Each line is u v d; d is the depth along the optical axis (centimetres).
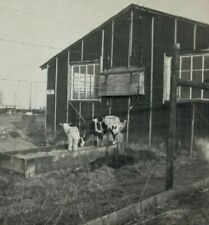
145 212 422
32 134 987
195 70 851
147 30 875
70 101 963
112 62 905
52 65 972
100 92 916
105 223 370
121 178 607
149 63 872
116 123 862
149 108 864
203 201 476
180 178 600
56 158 657
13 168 616
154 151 850
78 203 436
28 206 430
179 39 865
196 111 832
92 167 692
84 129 928
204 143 834
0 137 930
